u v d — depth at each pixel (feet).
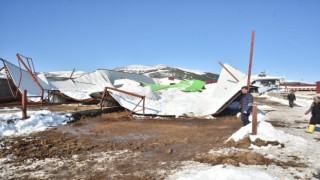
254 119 27.04
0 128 33.60
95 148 26.84
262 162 20.94
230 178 15.98
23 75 85.61
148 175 18.69
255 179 15.75
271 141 26.27
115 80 129.59
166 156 23.72
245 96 33.17
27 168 20.33
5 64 80.33
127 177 18.39
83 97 80.74
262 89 200.03
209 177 16.42
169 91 97.19
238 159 21.72
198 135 34.12
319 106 34.37
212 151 25.08
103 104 67.87
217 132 36.47
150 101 66.28
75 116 49.11
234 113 59.93
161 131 37.50
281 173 18.42
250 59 32.89
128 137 32.94
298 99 113.39
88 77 125.18
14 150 25.25
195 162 21.58
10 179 18.08
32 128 37.22
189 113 56.34
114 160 22.53
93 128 39.78
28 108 60.34
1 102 73.20
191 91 99.86
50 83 106.32
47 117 42.52
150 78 176.96
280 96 127.13
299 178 17.51
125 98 64.28
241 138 27.81
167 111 57.47
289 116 55.21
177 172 19.15
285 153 23.57
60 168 20.43
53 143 28.73
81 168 20.42
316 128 39.27
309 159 21.84
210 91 77.00
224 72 66.03
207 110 56.65
